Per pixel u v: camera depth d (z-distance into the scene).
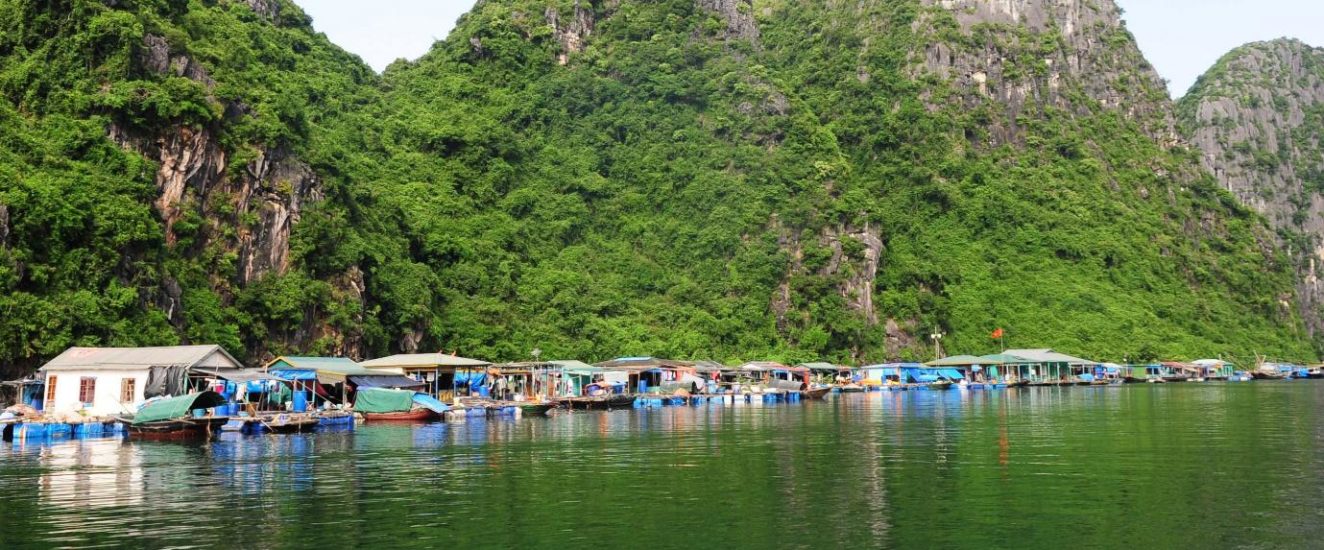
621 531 25.77
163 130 81.88
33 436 51.47
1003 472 35.94
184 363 59.25
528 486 33.47
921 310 152.88
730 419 67.44
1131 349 159.75
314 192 94.88
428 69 183.12
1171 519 26.61
